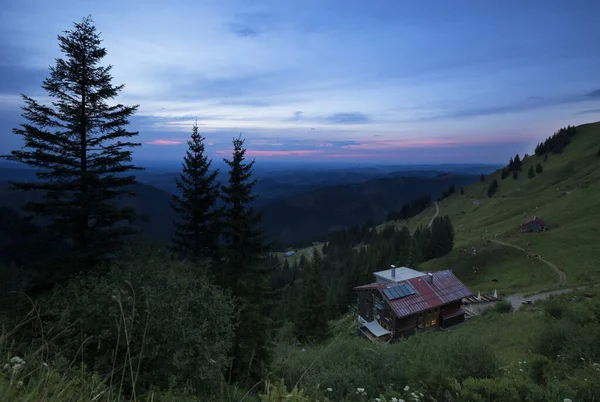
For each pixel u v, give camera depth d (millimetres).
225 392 8766
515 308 36125
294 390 3799
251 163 18828
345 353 14789
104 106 16891
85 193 15219
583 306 21641
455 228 142625
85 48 16531
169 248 17797
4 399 2830
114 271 10258
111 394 4211
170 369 8055
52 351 5277
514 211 132750
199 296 10766
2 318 6633
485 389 6582
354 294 74250
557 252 62438
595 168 147000
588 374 7176
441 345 12602
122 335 7402
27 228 14750
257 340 13930
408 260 77125
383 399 6176
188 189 19812
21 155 15078
